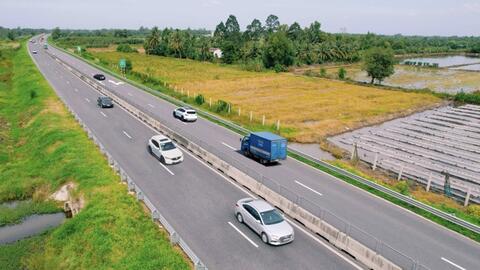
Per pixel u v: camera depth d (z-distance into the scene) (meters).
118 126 41.97
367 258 17.75
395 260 18.27
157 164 30.59
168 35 160.75
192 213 22.41
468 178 35.03
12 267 19.39
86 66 98.62
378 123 57.41
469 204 28.83
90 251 19.11
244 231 20.59
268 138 31.70
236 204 22.16
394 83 105.81
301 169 31.59
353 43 178.62
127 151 33.50
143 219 21.30
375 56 93.44
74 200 25.09
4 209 25.86
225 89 78.75
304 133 47.44
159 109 52.97
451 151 43.97
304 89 83.19
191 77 94.25
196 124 45.78
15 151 36.91
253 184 26.12
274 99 69.69
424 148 45.22
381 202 25.47
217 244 19.12
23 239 21.95
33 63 93.88
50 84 66.12
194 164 31.11
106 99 51.47
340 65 153.50
